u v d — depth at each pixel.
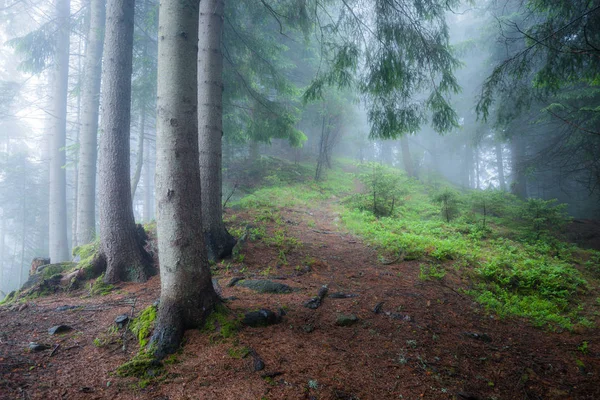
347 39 7.88
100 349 3.67
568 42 6.75
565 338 4.69
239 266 6.44
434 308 5.22
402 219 11.65
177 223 3.87
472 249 8.44
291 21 8.62
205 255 4.11
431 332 4.45
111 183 6.16
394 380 3.37
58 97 14.54
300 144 11.40
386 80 7.31
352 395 3.07
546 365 3.93
